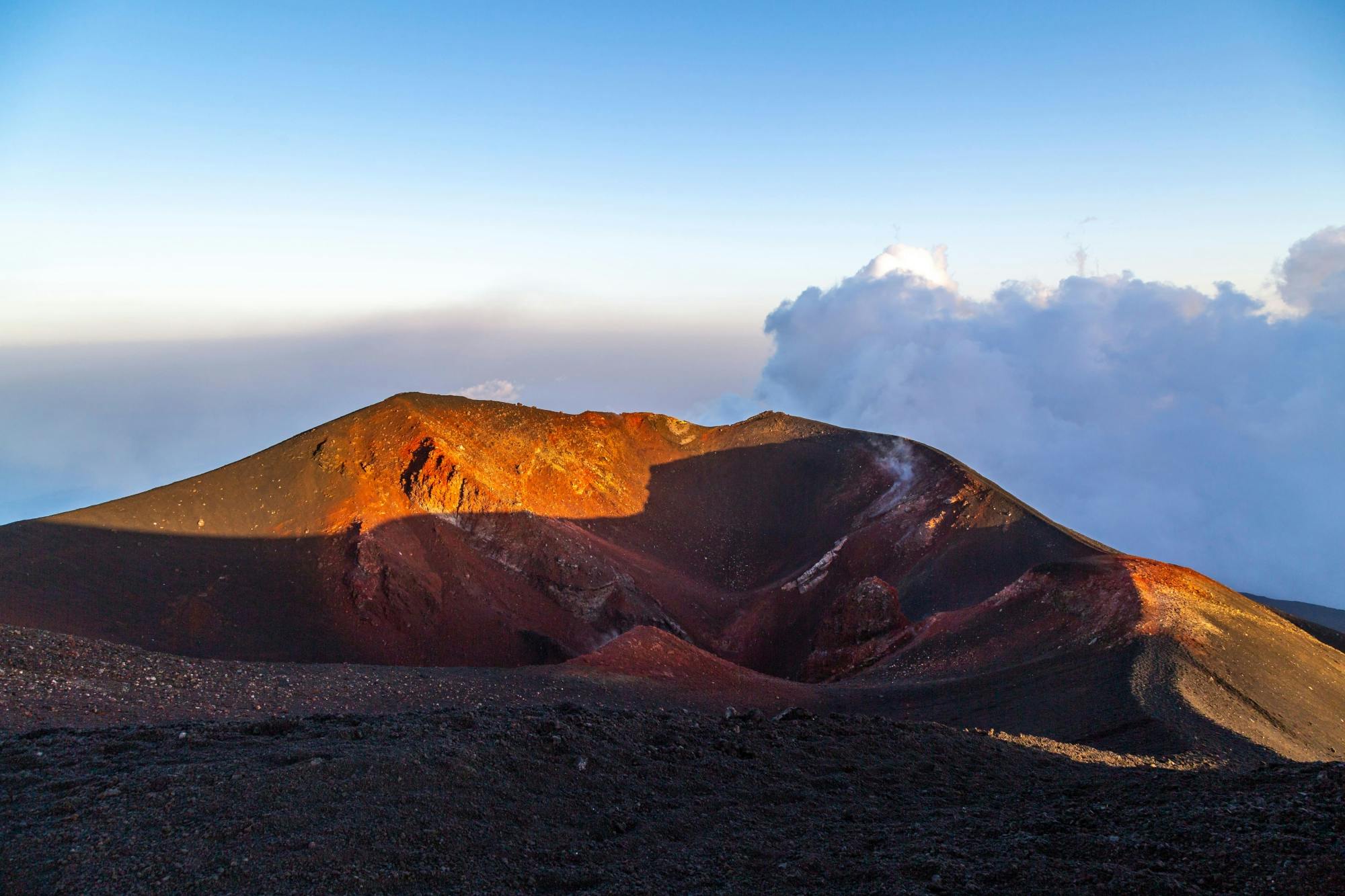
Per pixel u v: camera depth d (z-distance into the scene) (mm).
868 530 97312
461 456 89250
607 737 19484
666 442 121062
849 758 20422
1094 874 11031
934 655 58719
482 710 21906
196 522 73625
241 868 12195
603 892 12281
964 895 11305
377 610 70375
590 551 87188
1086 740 37156
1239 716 39500
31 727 20391
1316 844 10805
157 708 24500
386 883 12188
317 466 82438
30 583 60281
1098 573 57469
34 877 11828
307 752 16516
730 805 16547
